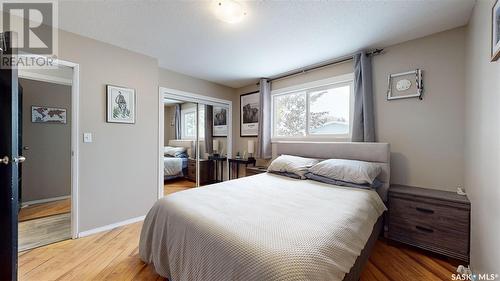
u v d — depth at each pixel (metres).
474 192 1.73
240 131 4.59
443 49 2.24
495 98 1.23
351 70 2.92
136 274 1.74
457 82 2.16
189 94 3.80
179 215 1.49
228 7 1.82
